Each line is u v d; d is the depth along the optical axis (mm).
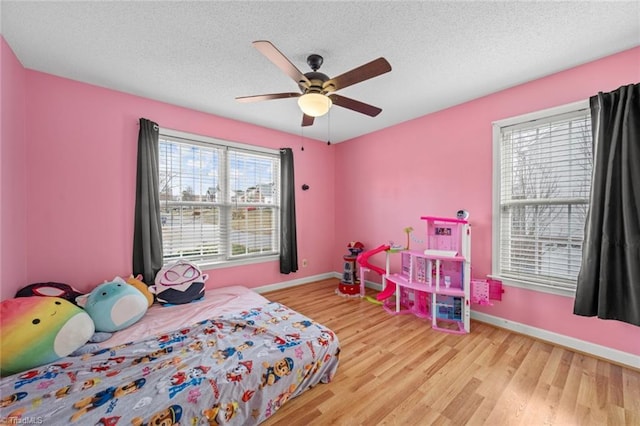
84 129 2316
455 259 2469
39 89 2117
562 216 2184
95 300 1955
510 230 2484
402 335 2352
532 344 2180
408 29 1634
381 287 3684
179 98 2643
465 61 1988
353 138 4070
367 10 1478
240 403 1316
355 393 1600
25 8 1436
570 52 1874
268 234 3682
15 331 1440
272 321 2000
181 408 1171
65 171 2234
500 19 1546
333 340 1775
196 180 3025
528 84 2307
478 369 1837
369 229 3850
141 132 2520
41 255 2137
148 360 1490
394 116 3145
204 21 1563
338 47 1814
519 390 1617
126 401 1163
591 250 1869
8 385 1267
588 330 2021
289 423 1374
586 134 2049
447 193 2904
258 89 2453
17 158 1920
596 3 1417
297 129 3658
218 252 3211
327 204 4359
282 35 1688
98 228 2395
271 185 3715
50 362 1480
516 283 2387
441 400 1538
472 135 2686
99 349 1656
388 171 3555
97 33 1665
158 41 1752
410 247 3285
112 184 2459
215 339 1728
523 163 2393
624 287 1766
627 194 1721
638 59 1793
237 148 3299
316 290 3686
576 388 1628
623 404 1487
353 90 2455
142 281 2520
